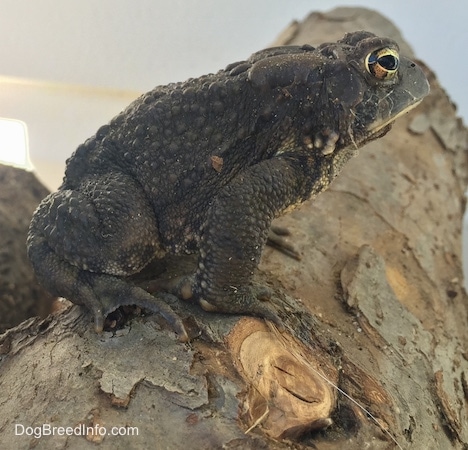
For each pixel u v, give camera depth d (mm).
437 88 194
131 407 84
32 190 202
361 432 88
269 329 99
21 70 208
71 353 94
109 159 109
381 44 100
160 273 113
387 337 114
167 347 93
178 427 82
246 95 104
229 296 100
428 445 97
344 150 108
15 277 177
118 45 209
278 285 117
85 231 100
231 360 91
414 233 151
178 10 211
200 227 106
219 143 105
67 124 219
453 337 134
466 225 252
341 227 141
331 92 101
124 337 96
